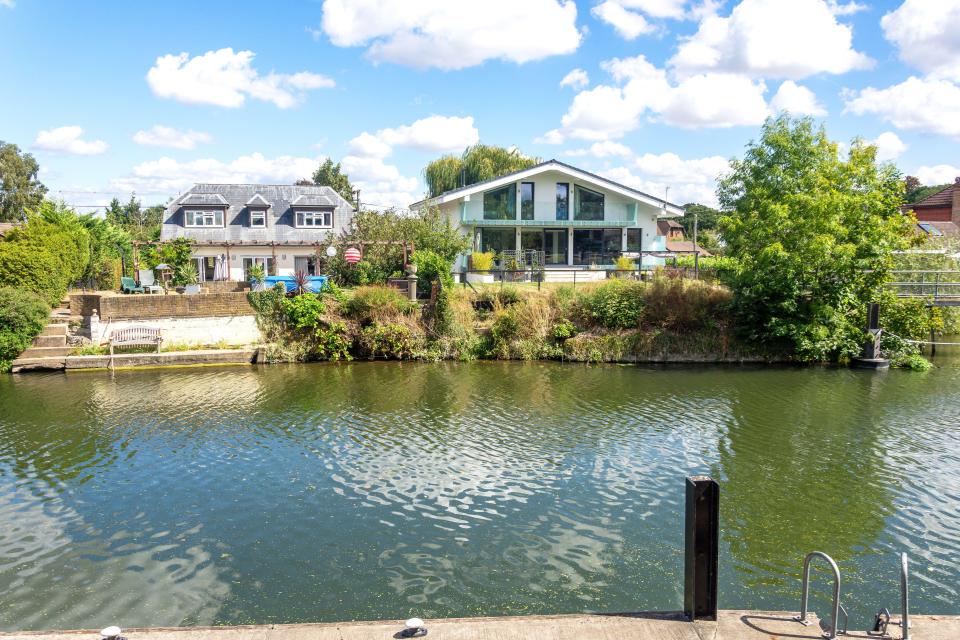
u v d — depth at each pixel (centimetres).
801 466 1202
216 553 873
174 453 1269
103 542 903
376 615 727
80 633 528
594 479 1136
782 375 2097
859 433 1407
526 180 3562
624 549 884
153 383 1944
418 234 3022
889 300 2397
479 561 850
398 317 2391
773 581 807
